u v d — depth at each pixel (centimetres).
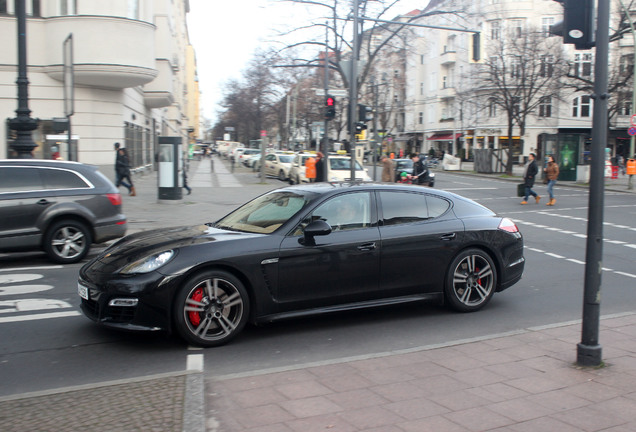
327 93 1806
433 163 5497
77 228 948
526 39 3638
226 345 550
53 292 752
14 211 897
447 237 645
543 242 1248
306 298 577
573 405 396
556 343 536
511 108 3847
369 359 488
